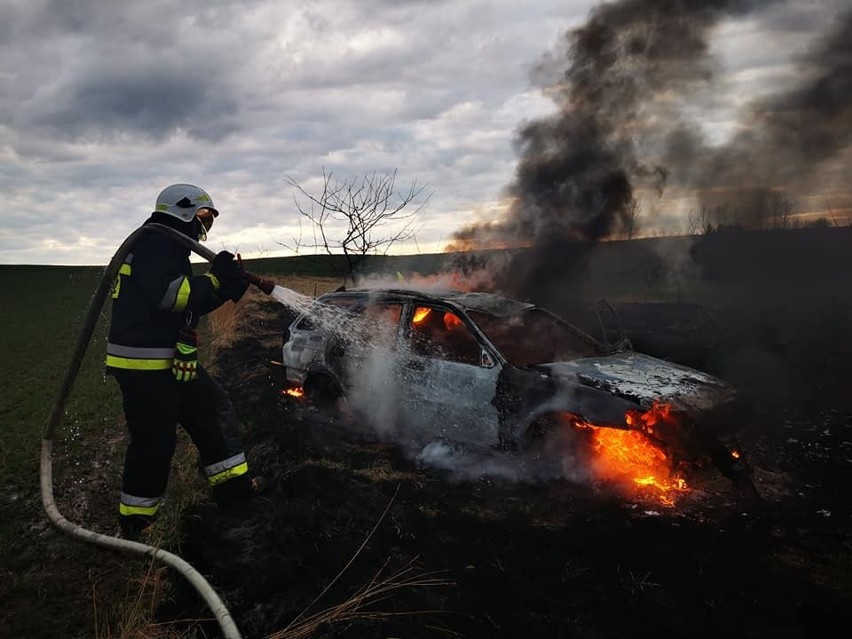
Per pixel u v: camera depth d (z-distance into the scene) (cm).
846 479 475
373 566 347
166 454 378
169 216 383
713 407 455
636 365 521
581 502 434
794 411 657
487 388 492
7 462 513
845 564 350
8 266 3206
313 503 416
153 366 369
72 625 299
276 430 545
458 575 338
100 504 438
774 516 412
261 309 1229
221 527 385
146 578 311
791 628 292
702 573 340
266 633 291
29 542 385
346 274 1009
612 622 298
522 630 291
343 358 589
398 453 526
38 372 877
